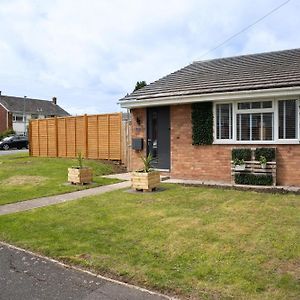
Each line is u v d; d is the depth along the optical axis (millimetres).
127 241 5594
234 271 4328
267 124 11031
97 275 4422
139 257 4883
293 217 6871
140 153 14344
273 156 10727
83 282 4254
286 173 10727
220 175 12000
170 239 5625
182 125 12836
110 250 5195
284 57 13336
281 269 4383
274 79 10953
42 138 20719
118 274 4367
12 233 6219
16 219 7184
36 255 5191
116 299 3805
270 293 3758
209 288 3906
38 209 8055
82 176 11539
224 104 11820
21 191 10516
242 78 11930
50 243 5602
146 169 10422
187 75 14438
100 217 7148
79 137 18219
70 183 11766
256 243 5352
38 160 17953
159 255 4941
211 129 12078
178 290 3893
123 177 13258
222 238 5617
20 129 59156
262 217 6906
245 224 6414
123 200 8820
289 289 3842
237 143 11562
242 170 11141
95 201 8773
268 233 5836
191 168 12656
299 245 5223
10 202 9000
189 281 4094
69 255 5047
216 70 13992
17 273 4574
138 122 14328
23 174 13758
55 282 4273
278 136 10812
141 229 6219
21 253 5297
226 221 6641
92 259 4855
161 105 13273
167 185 11258
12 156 21875
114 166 15836
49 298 3861
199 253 4973
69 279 4348
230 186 10773
